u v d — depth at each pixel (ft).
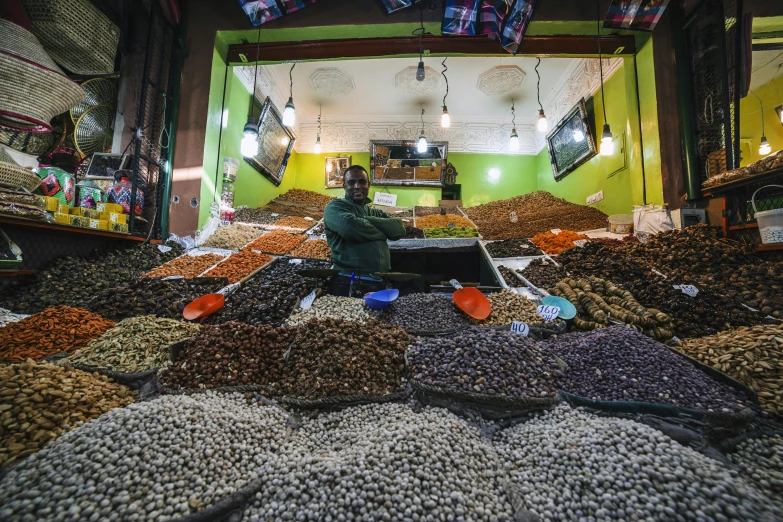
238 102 20.35
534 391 5.11
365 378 5.56
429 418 4.69
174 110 15.66
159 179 15.30
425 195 29.43
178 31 15.94
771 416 4.81
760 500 3.13
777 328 6.15
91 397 4.84
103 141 15.12
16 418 4.12
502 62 21.94
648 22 14.89
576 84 22.53
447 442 4.17
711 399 4.88
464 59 21.54
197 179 15.46
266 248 14.61
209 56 16.03
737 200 12.22
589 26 15.71
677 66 15.01
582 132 21.75
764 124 17.85
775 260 10.39
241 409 4.97
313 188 29.17
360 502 3.31
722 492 3.12
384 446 4.00
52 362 6.12
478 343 5.91
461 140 29.27
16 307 8.70
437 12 15.46
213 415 4.53
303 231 18.44
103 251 12.62
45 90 8.80
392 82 23.94
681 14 15.17
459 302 8.46
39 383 4.62
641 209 15.14
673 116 15.12
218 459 3.96
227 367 5.86
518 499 3.56
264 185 24.68
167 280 10.80
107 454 3.58
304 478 3.68
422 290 16.44
